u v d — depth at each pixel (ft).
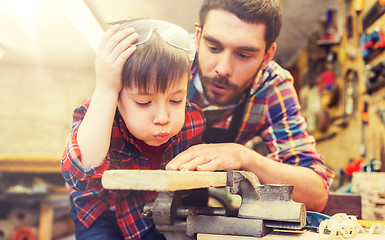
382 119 9.54
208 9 3.58
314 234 2.61
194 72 3.92
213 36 3.49
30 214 14.78
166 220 2.65
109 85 2.66
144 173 2.04
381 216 4.54
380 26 9.88
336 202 4.54
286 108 4.36
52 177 16.78
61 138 24.66
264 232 2.53
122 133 3.16
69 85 25.02
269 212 2.51
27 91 24.97
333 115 14.66
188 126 3.60
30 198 14.30
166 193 2.68
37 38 19.47
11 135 24.67
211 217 2.60
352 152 12.38
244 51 3.49
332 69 14.51
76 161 2.64
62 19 16.81
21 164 14.67
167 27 2.80
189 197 3.51
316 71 16.33
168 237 2.75
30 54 22.30
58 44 20.47
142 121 2.70
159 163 3.42
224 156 3.12
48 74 25.09
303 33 17.38
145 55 2.60
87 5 14.84
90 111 2.68
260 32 3.46
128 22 2.95
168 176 1.99
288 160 4.24
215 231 2.57
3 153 24.52
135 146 3.23
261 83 4.18
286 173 3.58
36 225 14.96
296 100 4.47
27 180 16.31
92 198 3.58
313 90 16.72
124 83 2.66
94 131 2.64
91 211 3.58
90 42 18.72
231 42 3.45
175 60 2.65
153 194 3.56
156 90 2.61
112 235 3.54
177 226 2.68
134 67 2.58
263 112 4.35
